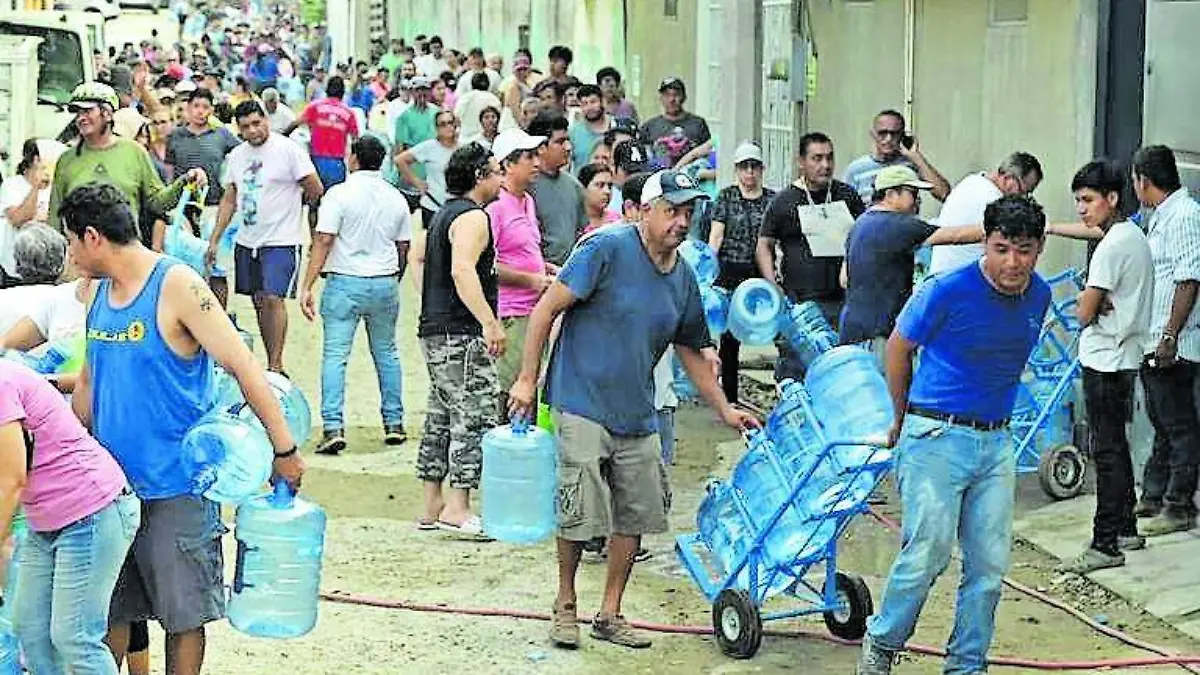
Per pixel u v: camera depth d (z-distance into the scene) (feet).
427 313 37.24
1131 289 33.42
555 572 35.06
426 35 156.25
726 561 30.73
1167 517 35.76
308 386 53.21
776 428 30.48
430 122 73.61
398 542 37.09
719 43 67.36
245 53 176.76
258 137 48.47
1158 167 34.88
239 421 25.18
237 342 24.61
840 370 29.78
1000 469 27.25
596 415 29.66
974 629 27.53
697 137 57.26
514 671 29.63
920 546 27.02
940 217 40.86
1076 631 31.73
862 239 38.11
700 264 42.19
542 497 30.58
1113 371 33.71
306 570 26.13
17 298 29.40
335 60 211.00
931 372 27.04
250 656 30.14
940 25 47.29
